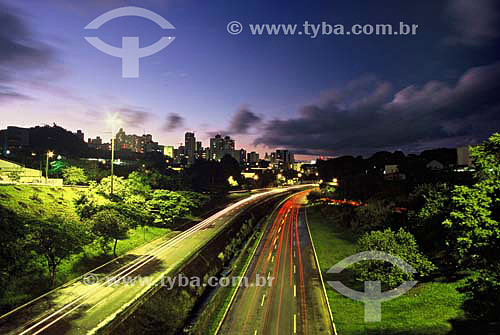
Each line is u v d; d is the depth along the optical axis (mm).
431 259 45344
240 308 43219
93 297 35125
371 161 159750
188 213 89000
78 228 40219
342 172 154625
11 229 33750
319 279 52875
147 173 93312
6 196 49500
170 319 36375
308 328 37594
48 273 38031
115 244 49188
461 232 27250
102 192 63594
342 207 97938
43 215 49406
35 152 141875
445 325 30906
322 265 59438
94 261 45594
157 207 72375
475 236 25109
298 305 43656
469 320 30406
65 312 31375
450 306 34031
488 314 25578
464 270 40375
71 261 42594
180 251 54875
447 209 41094
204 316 39562
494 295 23984
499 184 25281
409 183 76812
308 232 87250
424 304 36250
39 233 35344
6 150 157500
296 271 57062
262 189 181250
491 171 26047
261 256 66812
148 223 68750
